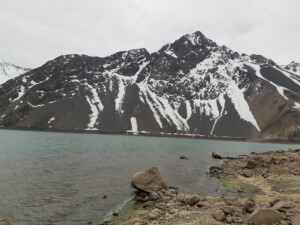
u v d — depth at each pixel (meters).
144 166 46.31
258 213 14.32
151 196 24.27
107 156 60.09
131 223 17.58
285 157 46.94
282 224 13.60
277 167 40.56
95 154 63.22
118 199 24.45
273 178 33.75
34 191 25.73
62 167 40.88
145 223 17.17
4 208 20.50
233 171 41.72
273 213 14.24
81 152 66.50
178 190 28.44
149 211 20.56
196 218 17.23
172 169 44.25
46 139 117.25
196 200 21.53
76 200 23.66
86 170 39.22
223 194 26.44
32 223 17.98
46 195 24.67
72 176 34.12
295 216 14.07
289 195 24.09
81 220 18.86
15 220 18.31
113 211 20.94
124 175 36.69
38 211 20.36
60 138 133.25
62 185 28.88
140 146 102.44
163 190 26.25
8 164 40.78
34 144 84.50
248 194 26.28
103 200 23.98
